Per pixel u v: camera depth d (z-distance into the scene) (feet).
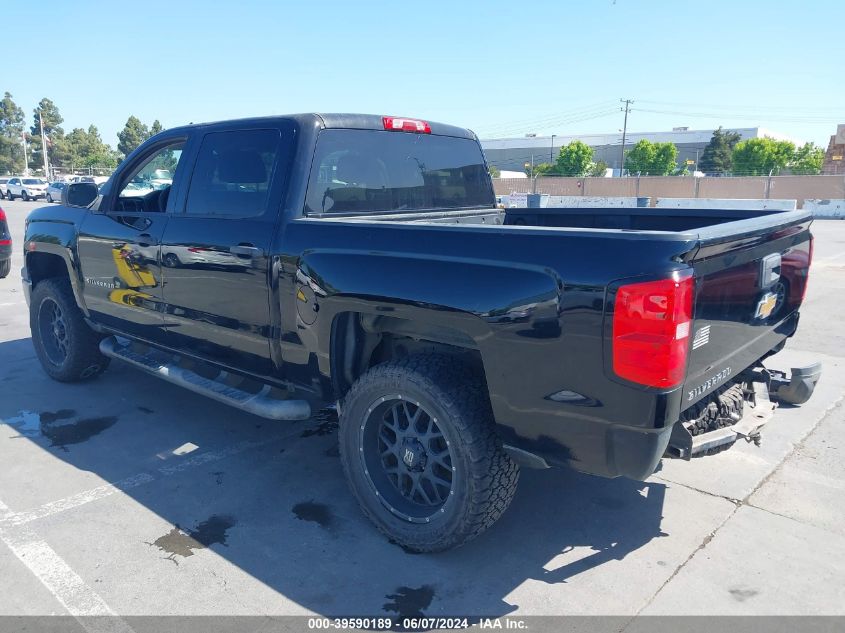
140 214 14.24
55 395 17.42
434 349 10.69
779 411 16.35
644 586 9.61
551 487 12.63
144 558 10.23
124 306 15.03
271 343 11.72
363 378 10.39
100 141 373.40
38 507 11.76
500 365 8.87
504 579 9.78
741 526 11.22
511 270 8.66
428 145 14.16
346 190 12.32
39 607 9.10
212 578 9.75
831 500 12.07
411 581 9.72
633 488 12.57
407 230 9.80
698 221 13.50
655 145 246.68
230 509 11.76
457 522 9.69
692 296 7.81
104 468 13.32
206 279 12.64
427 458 10.16
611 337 7.91
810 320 26.73
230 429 15.37
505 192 158.40
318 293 10.66
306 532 11.03
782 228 10.25
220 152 12.71
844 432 15.06
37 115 357.82
